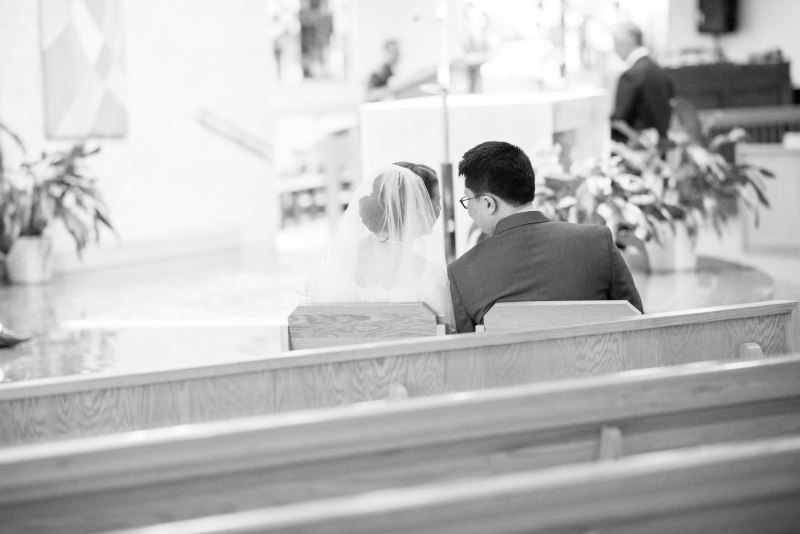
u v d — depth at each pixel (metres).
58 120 8.34
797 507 1.83
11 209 7.77
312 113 13.48
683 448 2.35
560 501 1.66
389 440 2.03
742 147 8.90
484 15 10.76
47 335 5.64
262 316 6.06
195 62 9.44
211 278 7.80
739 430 2.38
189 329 5.71
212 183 9.57
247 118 9.76
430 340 2.80
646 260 6.46
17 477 1.87
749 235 8.84
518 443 2.21
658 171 6.38
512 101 5.34
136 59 8.99
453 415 2.05
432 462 2.16
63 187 7.71
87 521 1.99
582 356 2.94
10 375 4.72
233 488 2.06
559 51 12.64
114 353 5.15
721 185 6.43
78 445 1.92
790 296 6.47
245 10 9.72
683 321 3.03
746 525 1.81
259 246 9.86
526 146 5.36
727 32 14.64
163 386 2.69
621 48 7.36
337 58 13.83
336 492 2.12
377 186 3.37
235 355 5.02
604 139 6.29
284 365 2.73
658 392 2.19
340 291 3.36
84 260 8.45
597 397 2.14
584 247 3.27
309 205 12.98
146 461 1.93
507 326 3.08
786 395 2.30
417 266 3.37
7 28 8.05
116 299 6.88
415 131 5.30
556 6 12.57
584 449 2.26
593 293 3.26
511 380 2.88
